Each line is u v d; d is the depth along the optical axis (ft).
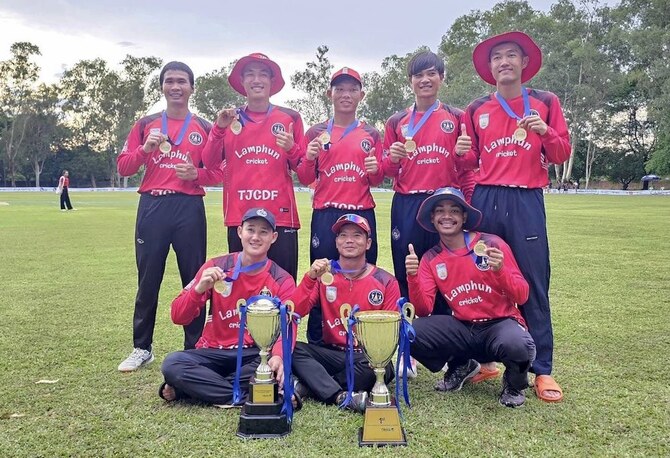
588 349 13.87
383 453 8.61
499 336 10.63
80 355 13.58
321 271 11.03
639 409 10.25
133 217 58.65
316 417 10.03
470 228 11.84
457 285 11.49
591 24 145.69
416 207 13.32
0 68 181.47
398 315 9.52
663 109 122.52
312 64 183.93
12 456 8.50
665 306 18.20
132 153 13.71
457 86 141.90
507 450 8.68
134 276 24.18
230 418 9.94
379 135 14.19
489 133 12.16
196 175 13.30
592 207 76.79
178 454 8.56
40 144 194.39
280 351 10.96
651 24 131.75
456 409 10.44
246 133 13.38
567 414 10.09
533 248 11.73
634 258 28.40
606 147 174.91
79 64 195.11
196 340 13.50
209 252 31.58
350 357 10.25
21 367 12.66
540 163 11.96
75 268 26.27
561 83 142.10
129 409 10.34
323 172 13.67
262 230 11.30
